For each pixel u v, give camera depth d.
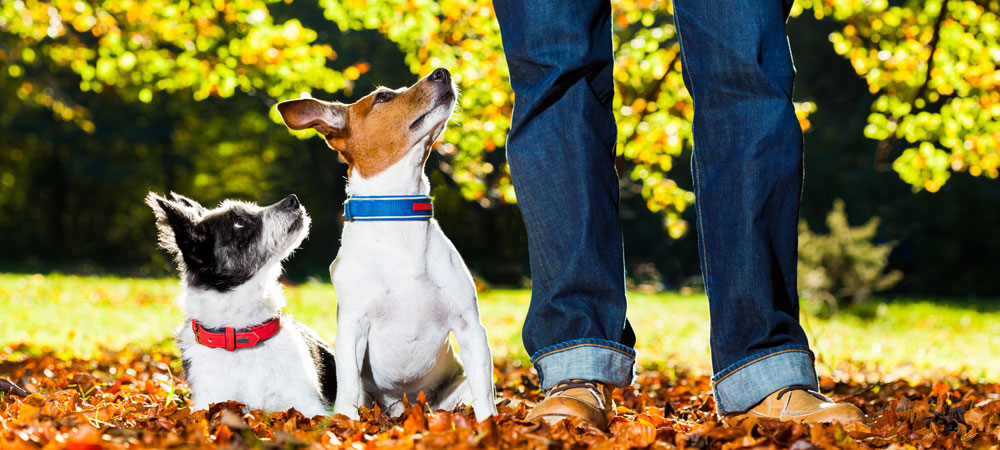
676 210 10.21
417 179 3.93
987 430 3.55
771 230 3.14
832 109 31.86
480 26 9.27
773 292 3.11
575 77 3.28
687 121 9.56
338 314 3.80
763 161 3.10
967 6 9.43
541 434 2.78
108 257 39.84
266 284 4.20
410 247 3.73
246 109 34.19
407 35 9.61
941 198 32.16
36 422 2.99
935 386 5.57
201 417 3.37
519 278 27.97
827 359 10.24
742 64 3.12
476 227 28.52
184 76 9.77
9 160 36.97
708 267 3.17
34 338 9.25
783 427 2.87
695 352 10.99
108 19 9.95
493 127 9.11
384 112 3.85
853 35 9.91
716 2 3.16
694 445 2.76
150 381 5.39
